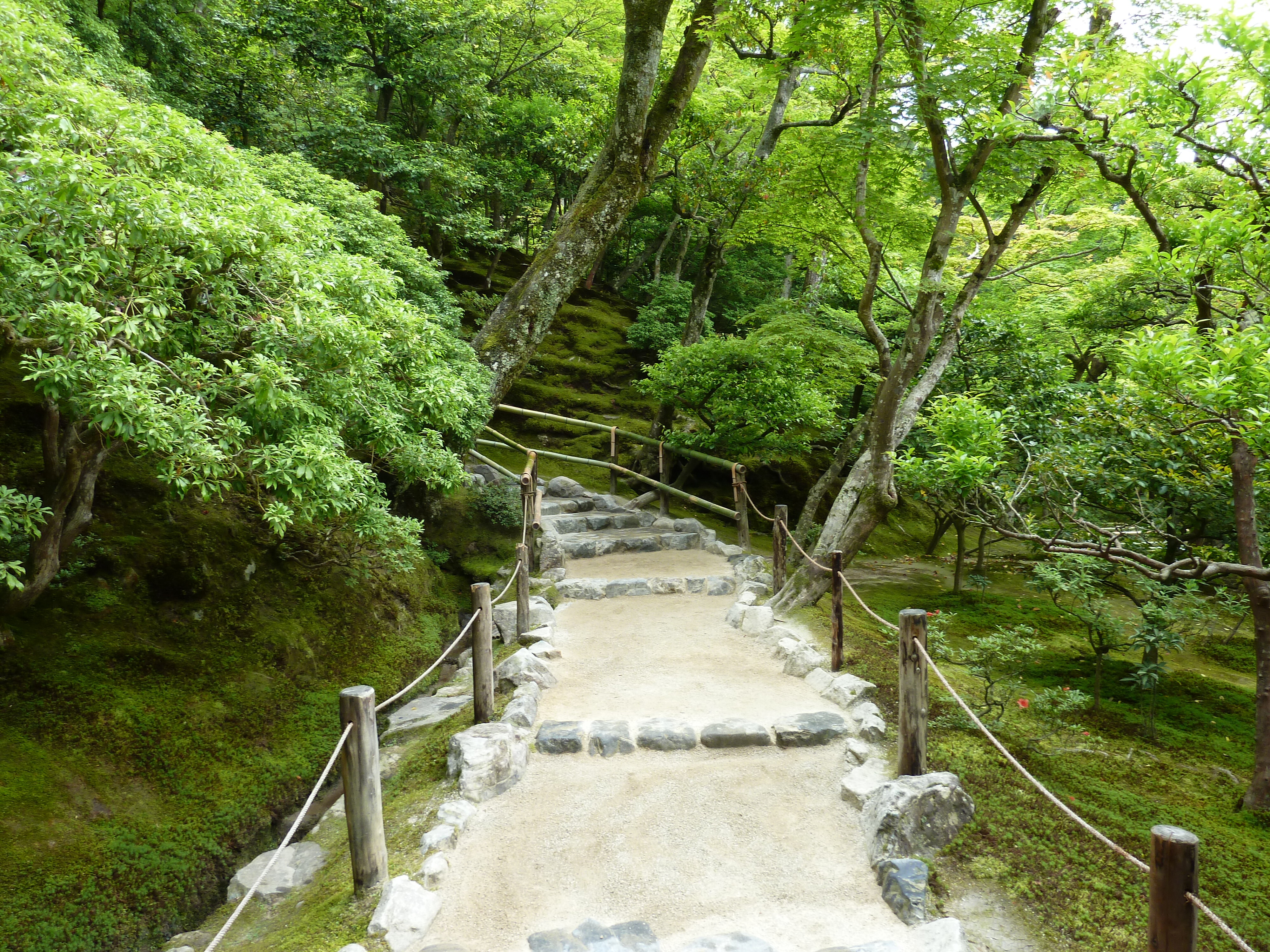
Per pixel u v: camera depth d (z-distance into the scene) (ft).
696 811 12.74
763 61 29.66
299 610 21.49
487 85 53.78
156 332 12.41
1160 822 13.66
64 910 12.54
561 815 12.78
